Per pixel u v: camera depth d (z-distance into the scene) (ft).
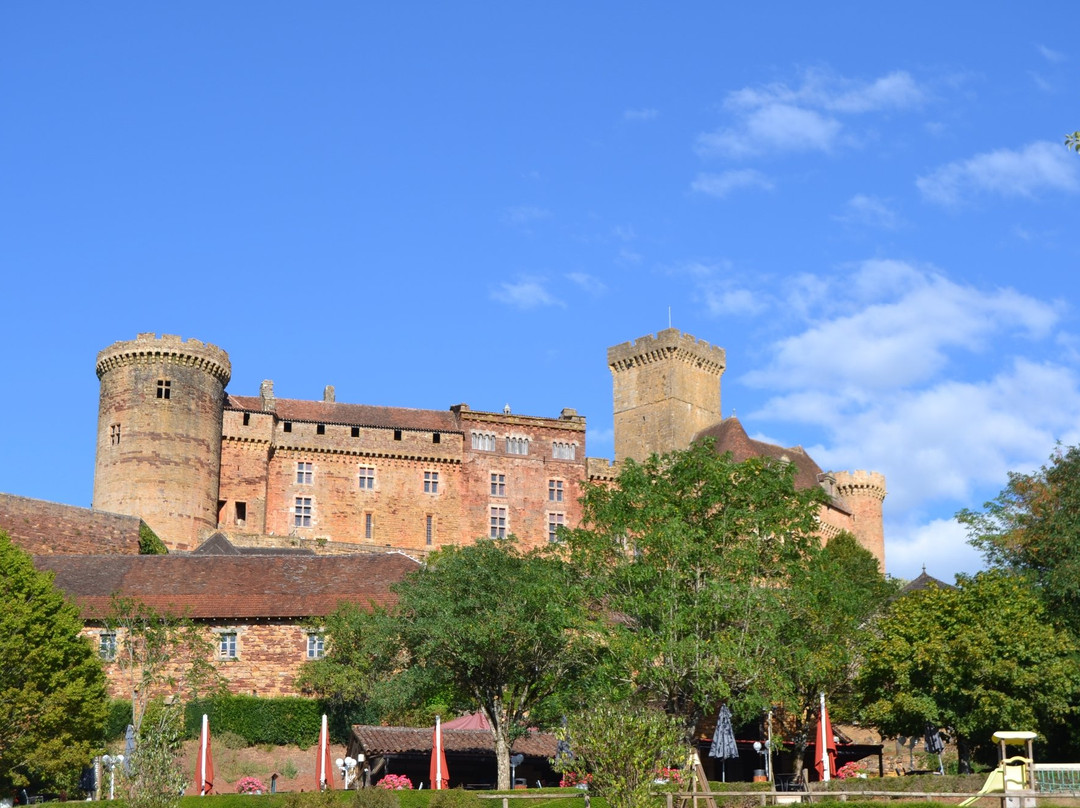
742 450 409.08
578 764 124.36
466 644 179.42
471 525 382.63
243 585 234.99
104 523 300.40
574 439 400.88
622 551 189.47
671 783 128.36
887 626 195.52
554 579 182.19
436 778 163.94
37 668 186.70
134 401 346.13
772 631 174.60
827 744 181.27
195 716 211.61
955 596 191.52
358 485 374.63
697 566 184.44
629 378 456.86
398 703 179.42
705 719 240.32
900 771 238.27
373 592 232.94
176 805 140.36
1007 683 179.73
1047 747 191.62
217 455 357.41
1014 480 209.87
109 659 218.79
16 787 185.06
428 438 383.45
